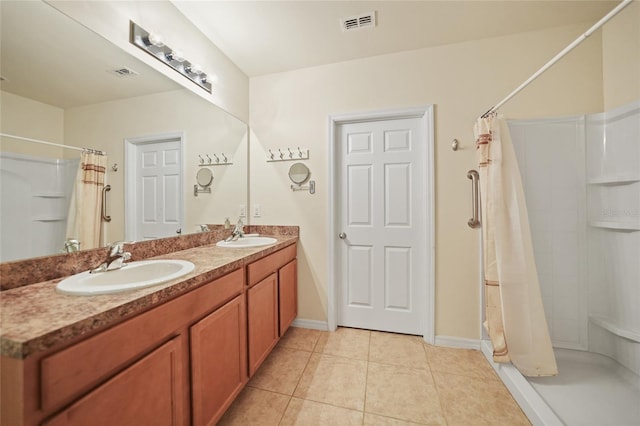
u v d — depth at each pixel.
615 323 1.61
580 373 1.59
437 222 1.96
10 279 0.87
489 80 1.87
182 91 1.67
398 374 1.62
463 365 1.71
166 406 0.89
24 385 0.53
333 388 1.50
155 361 0.84
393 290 2.15
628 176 1.52
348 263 2.24
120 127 1.29
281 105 2.29
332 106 2.17
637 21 1.48
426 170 1.98
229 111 2.11
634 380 1.49
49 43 1.00
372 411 1.33
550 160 1.79
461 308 1.93
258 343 1.54
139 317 0.78
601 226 1.64
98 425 0.66
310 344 1.98
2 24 0.88
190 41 1.69
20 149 0.92
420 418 1.29
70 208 1.08
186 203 1.72
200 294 1.06
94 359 0.66
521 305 1.52
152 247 1.43
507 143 1.58
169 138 1.58
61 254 1.03
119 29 1.25
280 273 1.88
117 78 1.26
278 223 2.31
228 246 1.74
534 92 1.80
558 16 1.66
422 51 1.98
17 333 0.55
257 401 1.40
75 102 1.10
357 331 2.18
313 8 1.56
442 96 1.94
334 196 2.19
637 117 1.48
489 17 1.66
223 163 2.06
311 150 2.22
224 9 1.57
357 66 2.11
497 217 1.56
